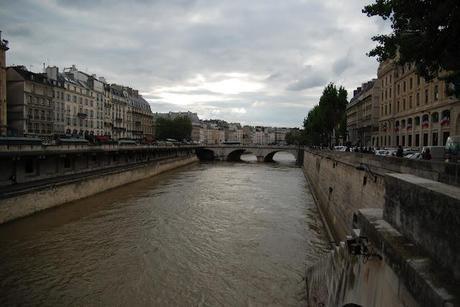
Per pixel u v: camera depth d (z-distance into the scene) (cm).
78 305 1550
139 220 2928
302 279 1839
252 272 1922
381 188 1678
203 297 1645
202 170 7650
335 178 3062
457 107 3419
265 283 1791
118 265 1980
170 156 8688
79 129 8225
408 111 4666
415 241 616
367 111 7500
